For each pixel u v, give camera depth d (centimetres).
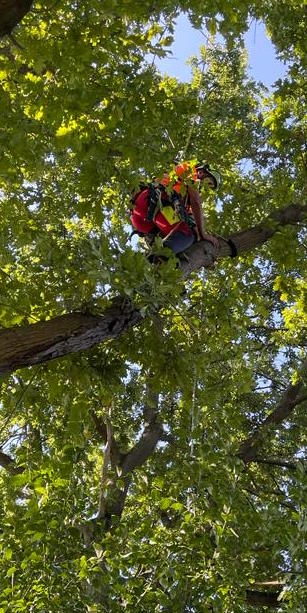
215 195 618
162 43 361
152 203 431
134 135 374
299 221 596
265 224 563
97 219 416
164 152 384
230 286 511
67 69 357
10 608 376
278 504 440
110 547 397
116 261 348
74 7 347
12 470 690
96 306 362
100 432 741
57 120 369
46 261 448
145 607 385
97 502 494
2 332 327
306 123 686
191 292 505
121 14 339
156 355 459
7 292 446
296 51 643
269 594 563
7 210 502
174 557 384
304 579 362
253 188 664
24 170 467
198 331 486
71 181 609
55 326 338
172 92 509
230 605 380
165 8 351
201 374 456
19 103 388
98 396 504
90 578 377
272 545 400
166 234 443
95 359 468
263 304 628
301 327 802
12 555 402
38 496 404
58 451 421
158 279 363
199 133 638
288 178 671
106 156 390
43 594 383
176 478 427
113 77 366
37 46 352
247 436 952
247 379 492
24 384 487
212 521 392
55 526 393
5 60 377
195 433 416
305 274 671
